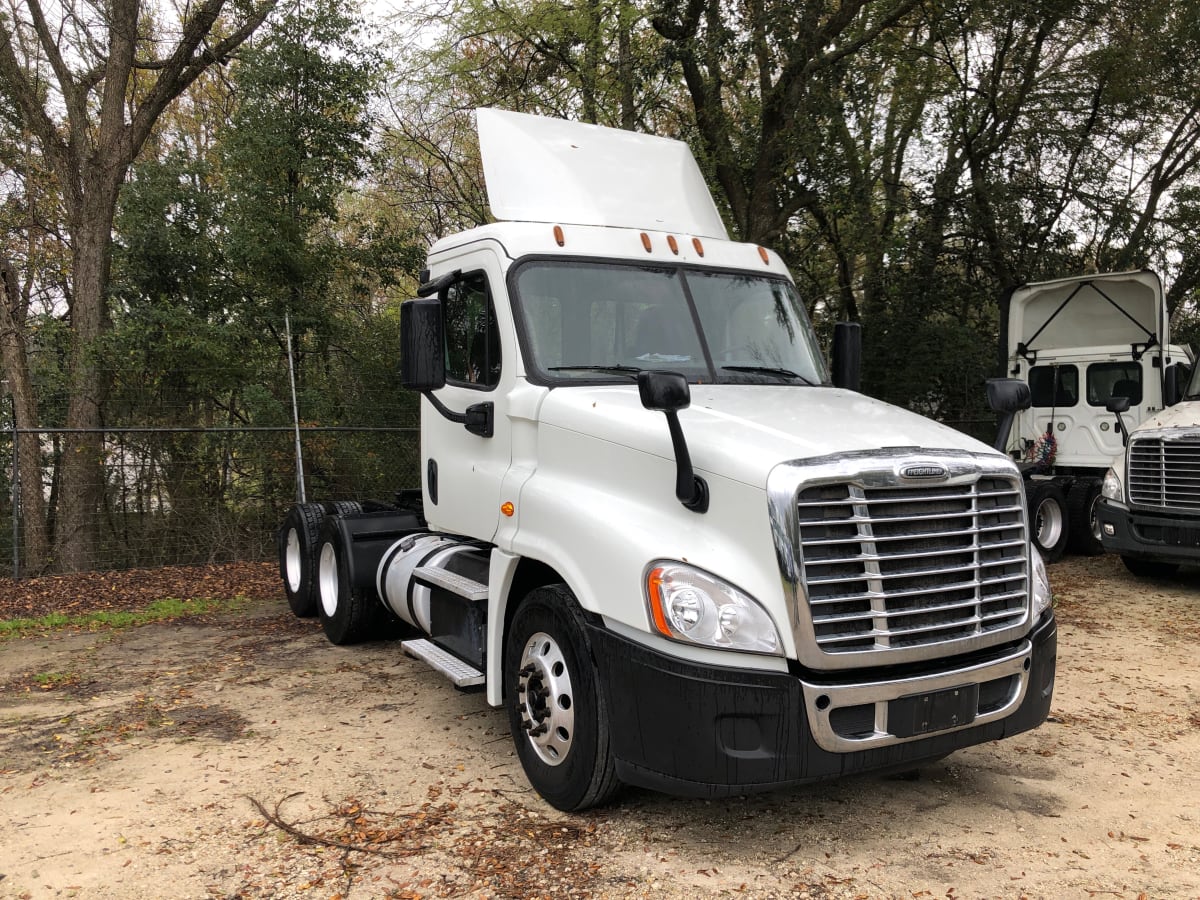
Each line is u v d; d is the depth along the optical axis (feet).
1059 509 37.06
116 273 49.49
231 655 23.56
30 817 13.67
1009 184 53.98
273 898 11.25
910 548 11.91
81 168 45.93
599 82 45.88
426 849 12.46
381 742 16.75
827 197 46.85
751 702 11.12
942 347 54.90
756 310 17.37
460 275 17.37
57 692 20.45
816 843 12.69
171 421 44.01
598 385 15.11
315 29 46.32
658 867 11.96
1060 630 25.53
